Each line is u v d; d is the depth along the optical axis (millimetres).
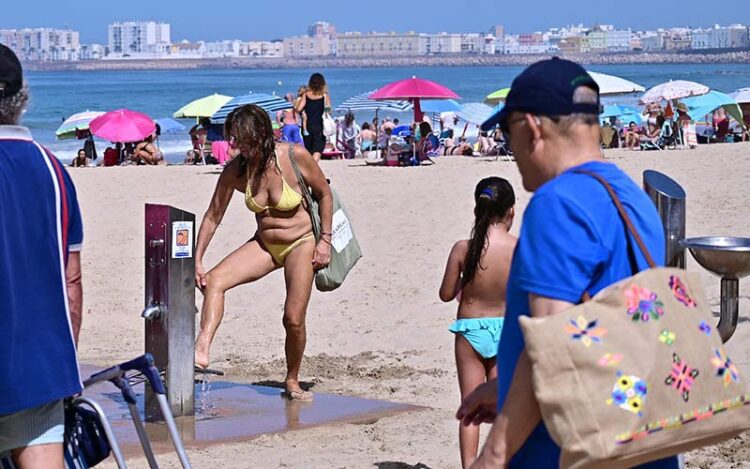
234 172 8430
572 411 3195
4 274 4234
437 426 7938
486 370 6609
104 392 8875
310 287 8547
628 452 3203
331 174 23688
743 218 16125
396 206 18688
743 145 30219
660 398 3244
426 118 42094
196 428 7727
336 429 7816
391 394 9000
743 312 10688
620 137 34250
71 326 4480
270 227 8477
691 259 13109
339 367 9906
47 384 4312
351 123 32125
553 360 3215
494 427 3418
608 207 3449
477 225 6543
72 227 4566
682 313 3375
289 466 6918
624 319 3277
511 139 3691
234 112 8289
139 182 22719
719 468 6703
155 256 7922
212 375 9594
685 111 32469
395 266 14039
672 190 5129
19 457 4395
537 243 3404
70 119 36000
